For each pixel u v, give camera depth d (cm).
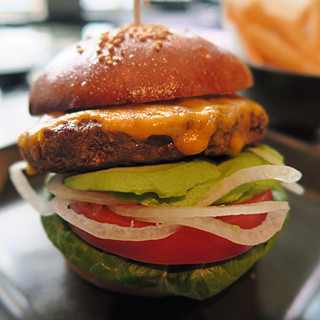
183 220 17
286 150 29
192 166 17
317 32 31
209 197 17
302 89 30
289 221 25
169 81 17
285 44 33
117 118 16
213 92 17
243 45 35
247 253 19
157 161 17
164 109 16
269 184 18
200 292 18
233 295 19
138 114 16
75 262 18
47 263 21
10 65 54
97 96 16
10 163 27
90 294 19
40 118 18
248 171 17
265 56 34
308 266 21
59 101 17
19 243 23
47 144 16
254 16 33
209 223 17
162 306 19
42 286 20
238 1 33
